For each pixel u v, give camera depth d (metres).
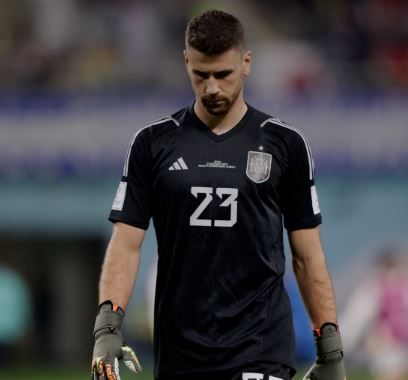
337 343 17.91
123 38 67.31
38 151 60.41
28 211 60.62
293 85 64.88
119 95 60.41
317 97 60.19
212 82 17.17
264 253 17.50
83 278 63.41
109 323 17.36
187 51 17.44
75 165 60.34
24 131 60.41
